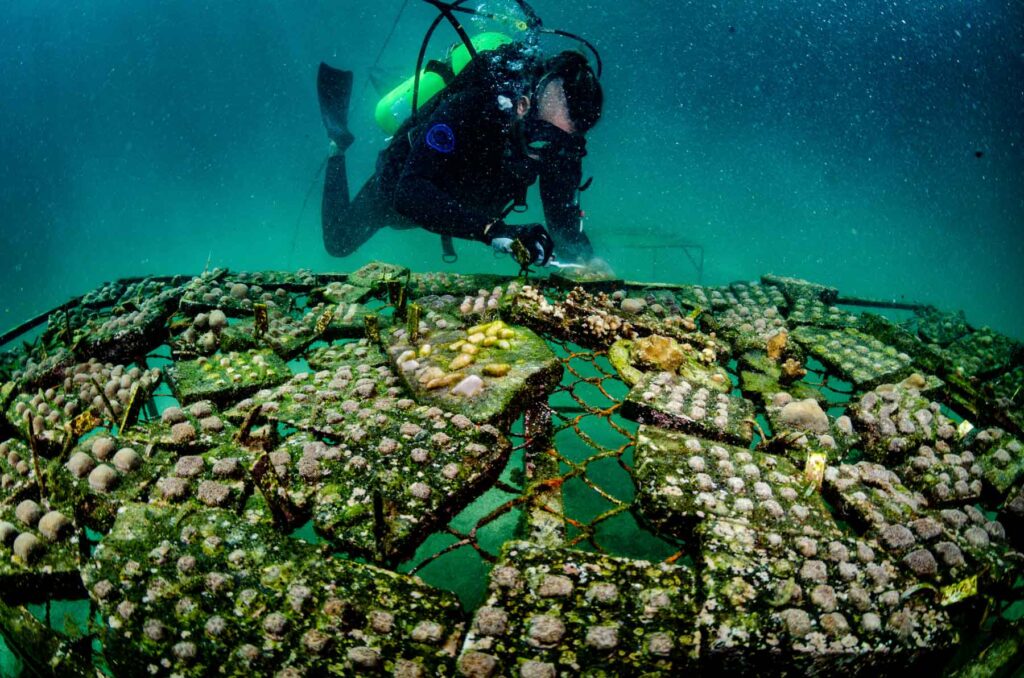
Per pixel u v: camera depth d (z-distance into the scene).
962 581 1.43
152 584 1.37
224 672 1.22
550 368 2.24
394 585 1.38
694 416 2.07
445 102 3.52
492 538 1.93
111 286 3.51
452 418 1.92
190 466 1.73
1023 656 1.26
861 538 1.59
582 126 3.25
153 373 2.42
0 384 2.58
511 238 3.08
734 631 1.22
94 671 1.29
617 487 2.16
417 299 3.15
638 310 2.96
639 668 1.20
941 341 2.99
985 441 2.03
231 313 3.03
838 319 3.07
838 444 2.02
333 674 1.20
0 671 1.60
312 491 1.67
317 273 3.62
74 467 1.74
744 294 3.44
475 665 1.18
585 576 1.38
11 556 1.53
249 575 1.39
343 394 2.18
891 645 1.25
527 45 3.42
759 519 1.61
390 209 5.43
